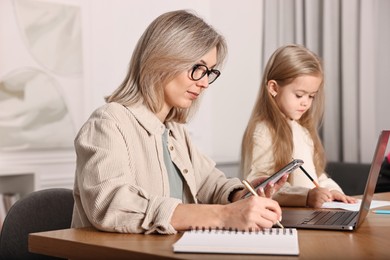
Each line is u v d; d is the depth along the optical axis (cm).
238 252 124
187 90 178
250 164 257
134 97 180
